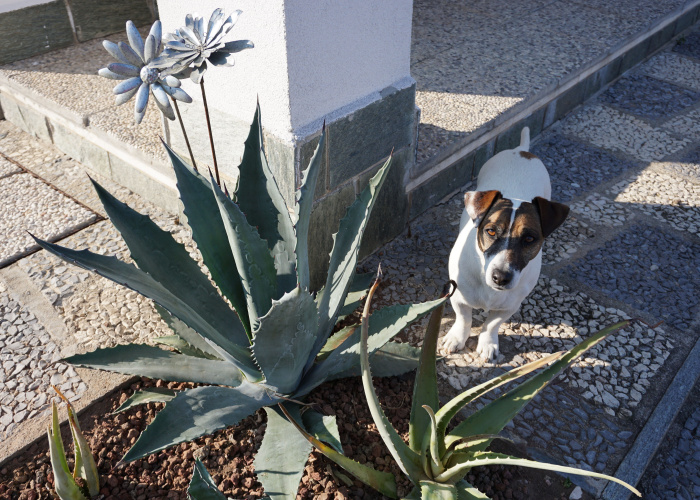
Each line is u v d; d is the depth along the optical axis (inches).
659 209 185.0
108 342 131.0
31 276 148.1
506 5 273.3
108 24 231.1
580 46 233.1
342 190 146.1
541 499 108.3
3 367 125.0
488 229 112.9
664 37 280.8
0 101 211.8
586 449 117.0
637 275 160.6
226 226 97.7
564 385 129.8
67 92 192.7
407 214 172.9
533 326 144.3
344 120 136.6
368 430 116.3
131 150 169.2
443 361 134.4
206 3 126.6
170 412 93.0
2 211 169.8
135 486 105.9
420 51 228.5
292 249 114.2
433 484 99.3
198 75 100.0
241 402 101.7
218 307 114.4
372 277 146.8
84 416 116.7
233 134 142.2
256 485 106.7
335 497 105.4
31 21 209.2
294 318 93.3
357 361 107.1
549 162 205.3
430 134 175.9
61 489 96.7
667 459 118.0
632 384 130.4
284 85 123.2
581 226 177.5
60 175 186.9
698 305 151.5
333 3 122.3
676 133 222.7
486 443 102.7
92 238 161.0
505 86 203.5
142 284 94.5
